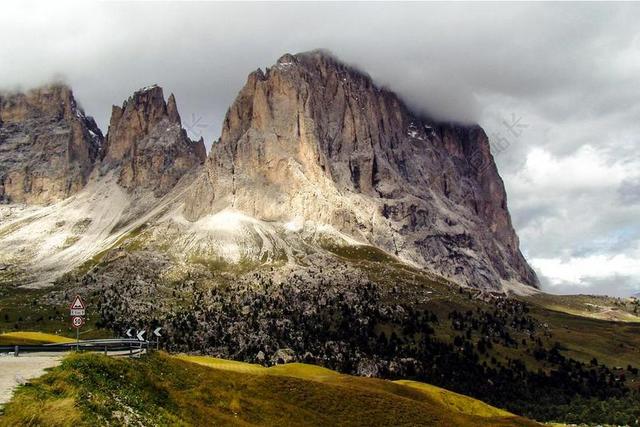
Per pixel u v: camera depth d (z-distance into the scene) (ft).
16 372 163.84
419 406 320.70
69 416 130.72
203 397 231.50
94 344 245.65
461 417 331.98
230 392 253.85
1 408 126.41
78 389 154.71
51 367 172.96
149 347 269.23
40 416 126.00
